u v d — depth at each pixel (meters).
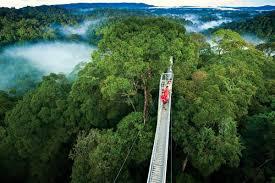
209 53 49.84
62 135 37.91
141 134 30.83
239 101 35.69
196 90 33.44
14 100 53.78
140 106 34.44
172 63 31.28
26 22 182.25
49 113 38.53
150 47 28.62
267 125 34.56
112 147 29.98
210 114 30.69
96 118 36.00
